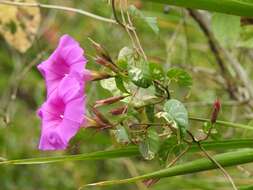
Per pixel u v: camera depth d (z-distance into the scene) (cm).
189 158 44
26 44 53
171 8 54
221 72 53
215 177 52
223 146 32
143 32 56
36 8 52
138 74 30
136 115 31
